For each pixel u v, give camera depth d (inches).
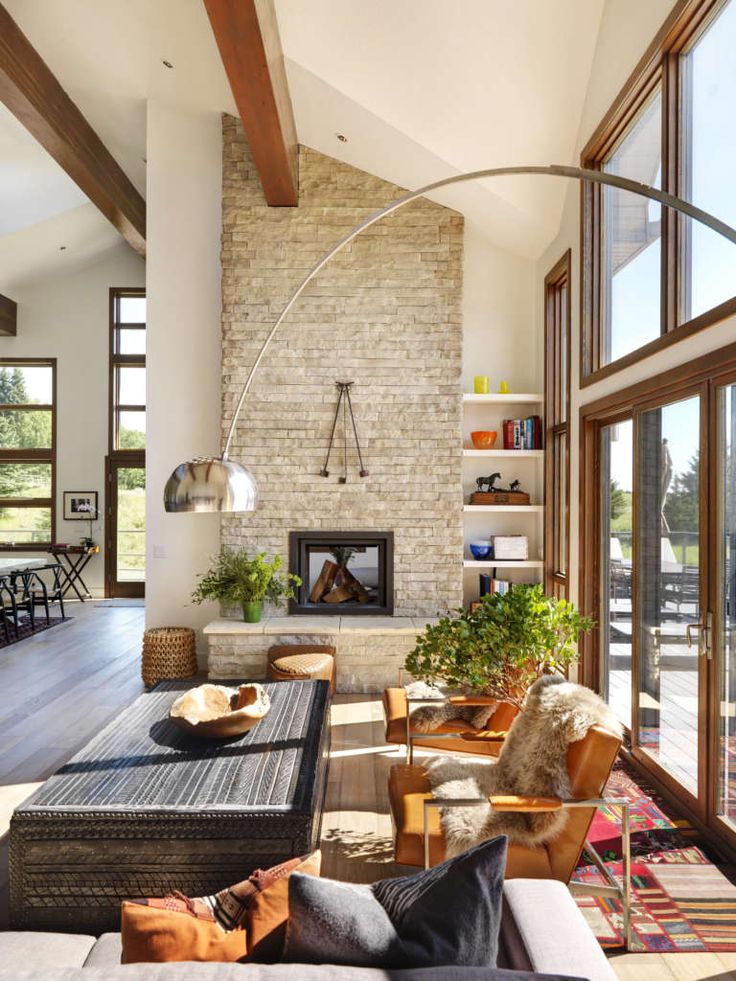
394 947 47.8
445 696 148.1
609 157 177.6
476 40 183.8
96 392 438.9
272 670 196.4
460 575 230.7
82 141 246.4
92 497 439.2
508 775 101.6
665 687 142.6
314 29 181.8
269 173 206.7
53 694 221.0
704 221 80.4
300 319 230.7
